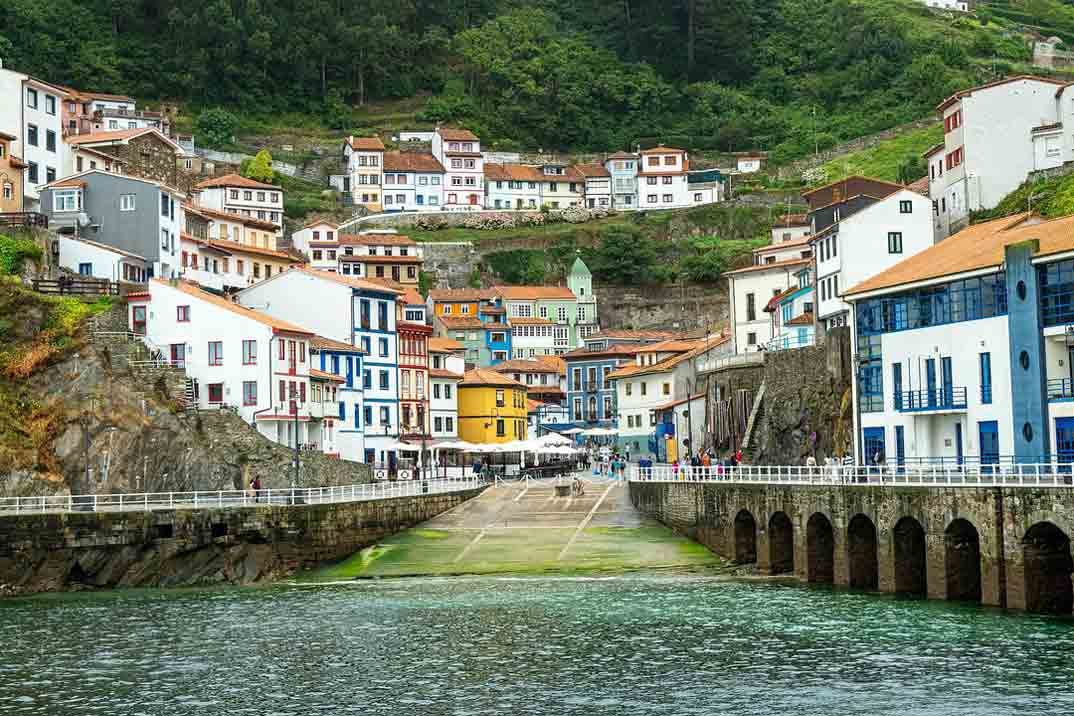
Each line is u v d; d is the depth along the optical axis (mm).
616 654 75625
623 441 187625
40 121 164750
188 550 112875
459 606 93375
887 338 110062
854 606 86438
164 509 112562
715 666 71750
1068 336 91000
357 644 80875
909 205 131000
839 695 64688
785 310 158000
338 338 154000
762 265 169625
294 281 155625
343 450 149875
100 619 92375
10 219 143625
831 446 122938
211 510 113188
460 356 182375
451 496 125688
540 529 118750
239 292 158250
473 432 177875
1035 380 93062
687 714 62562
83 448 123375
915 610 83375
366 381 156000
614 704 64938
